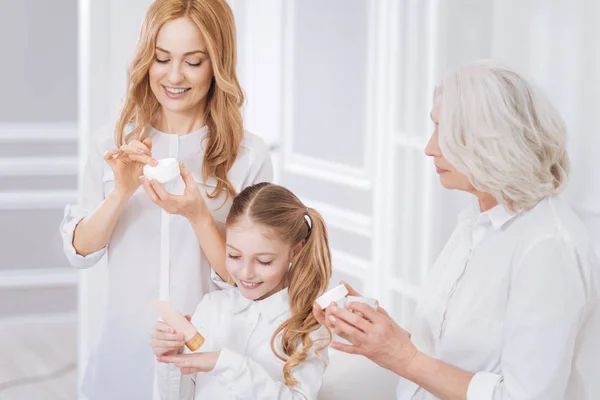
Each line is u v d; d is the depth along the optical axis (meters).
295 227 1.88
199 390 1.92
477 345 1.71
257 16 4.00
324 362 1.90
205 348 1.96
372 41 3.29
